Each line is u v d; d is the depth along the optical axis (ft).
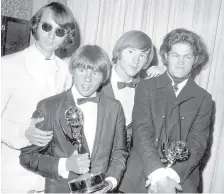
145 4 7.36
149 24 7.37
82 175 4.35
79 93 4.83
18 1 6.81
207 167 7.62
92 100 4.76
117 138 4.92
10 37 6.70
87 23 7.64
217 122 7.36
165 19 7.25
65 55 7.70
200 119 5.34
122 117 4.99
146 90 5.30
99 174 4.38
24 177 5.33
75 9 7.74
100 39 7.67
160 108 5.21
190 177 5.22
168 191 4.64
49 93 5.47
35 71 5.36
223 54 7.07
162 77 5.40
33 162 4.50
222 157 7.50
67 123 4.46
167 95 5.25
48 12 5.23
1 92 5.13
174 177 4.85
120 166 4.75
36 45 5.48
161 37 7.29
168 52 5.24
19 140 4.73
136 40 5.51
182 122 5.25
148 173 4.81
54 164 4.36
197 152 5.13
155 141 5.17
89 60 4.62
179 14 7.18
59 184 4.52
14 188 5.31
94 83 4.71
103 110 4.80
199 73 7.21
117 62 5.93
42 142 4.40
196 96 5.32
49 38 5.28
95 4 7.58
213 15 7.00
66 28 5.33
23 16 6.95
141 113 5.21
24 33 6.92
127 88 5.97
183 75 5.18
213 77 7.20
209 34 7.04
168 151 4.91
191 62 5.20
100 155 4.65
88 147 4.64
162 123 5.17
